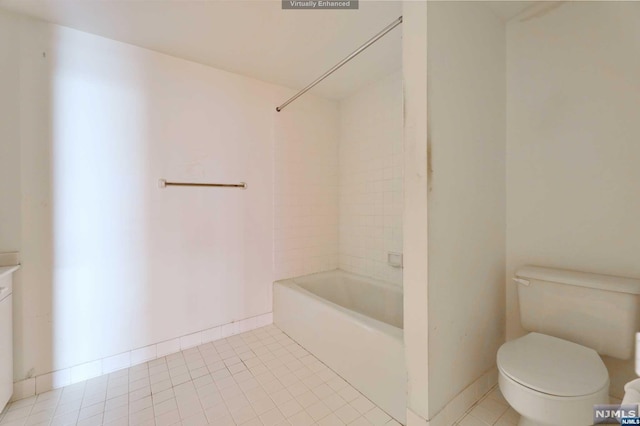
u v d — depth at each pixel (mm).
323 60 2107
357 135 2707
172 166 2023
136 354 1887
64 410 1450
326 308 1861
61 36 1656
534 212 1604
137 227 1896
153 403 1495
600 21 1381
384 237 2461
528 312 1483
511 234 1694
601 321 1261
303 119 2686
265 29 1733
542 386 1012
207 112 2168
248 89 2363
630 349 1200
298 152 2656
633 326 1196
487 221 1563
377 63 2168
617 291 1216
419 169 1238
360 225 2695
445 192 1298
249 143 2375
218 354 1996
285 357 1954
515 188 1674
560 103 1504
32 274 1583
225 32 1758
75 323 1697
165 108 1996
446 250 1309
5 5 1482
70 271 1685
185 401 1509
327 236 2852
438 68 1252
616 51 1342
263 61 2115
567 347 1263
